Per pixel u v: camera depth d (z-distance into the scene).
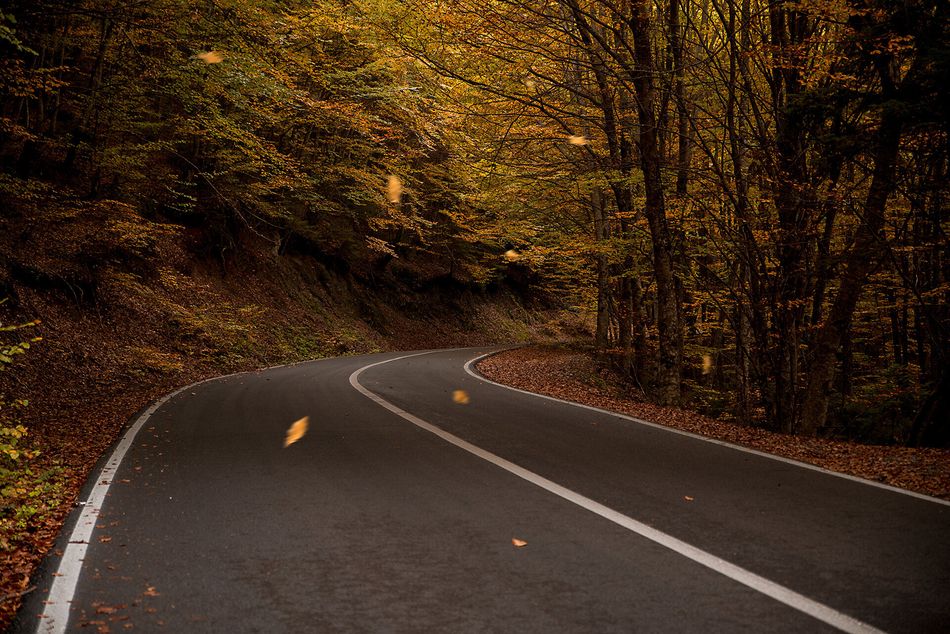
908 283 11.78
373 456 7.28
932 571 3.92
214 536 4.56
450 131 18.48
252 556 4.17
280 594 3.59
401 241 41.06
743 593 3.60
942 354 12.40
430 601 3.50
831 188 11.87
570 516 5.07
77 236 17.17
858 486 6.05
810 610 3.37
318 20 15.18
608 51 12.12
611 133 13.93
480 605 3.45
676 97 12.79
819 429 10.96
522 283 52.84
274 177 17.84
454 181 26.12
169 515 5.05
